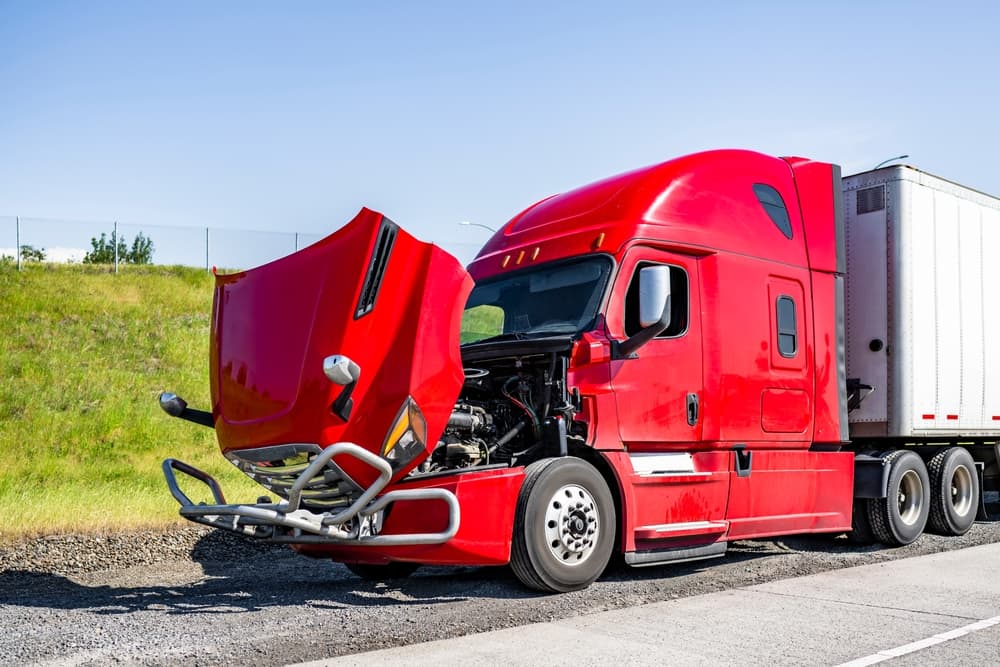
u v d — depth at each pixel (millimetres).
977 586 6902
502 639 5129
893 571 7691
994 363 11375
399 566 7965
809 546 9938
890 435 9914
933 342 10328
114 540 8992
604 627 5430
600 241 7594
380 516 6230
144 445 19109
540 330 7414
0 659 4766
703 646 4961
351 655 4801
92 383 22938
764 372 8344
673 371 7578
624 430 7191
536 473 6590
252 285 6449
